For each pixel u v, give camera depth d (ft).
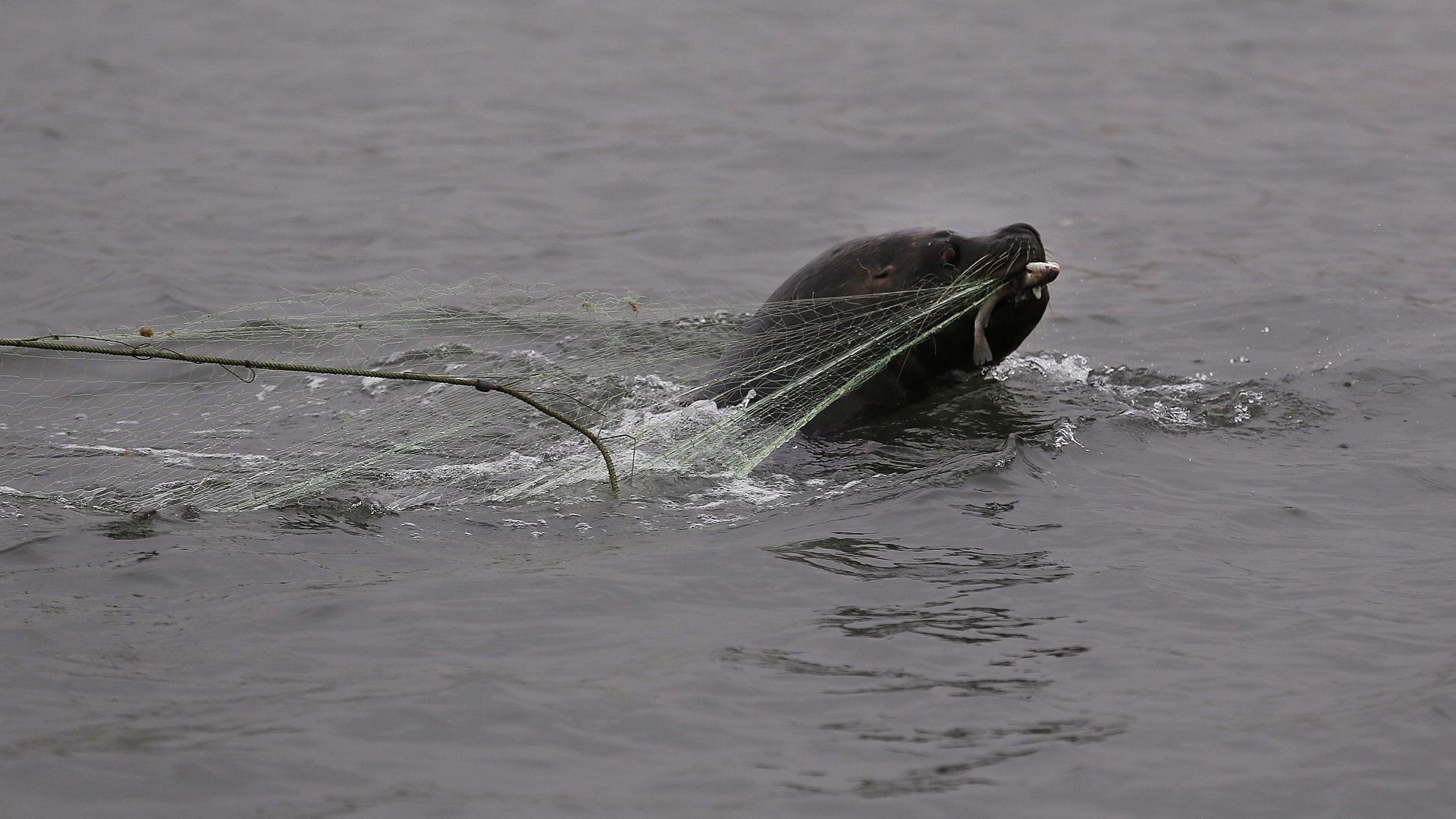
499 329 119.85
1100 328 135.64
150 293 141.49
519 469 95.86
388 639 71.00
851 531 85.20
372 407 107.65
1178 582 78.07
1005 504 88.89
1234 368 123.75
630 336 119.55
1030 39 259.60
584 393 109.60
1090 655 69.87
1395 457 98.84
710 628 72.59
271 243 161.38
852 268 107.76
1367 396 112.68
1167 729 63.26
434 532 85.25
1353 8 276.41
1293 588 77.66
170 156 194.39
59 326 132.36
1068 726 63.46
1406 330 131.64
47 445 100.68
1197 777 59.62
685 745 61.87
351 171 190.49
